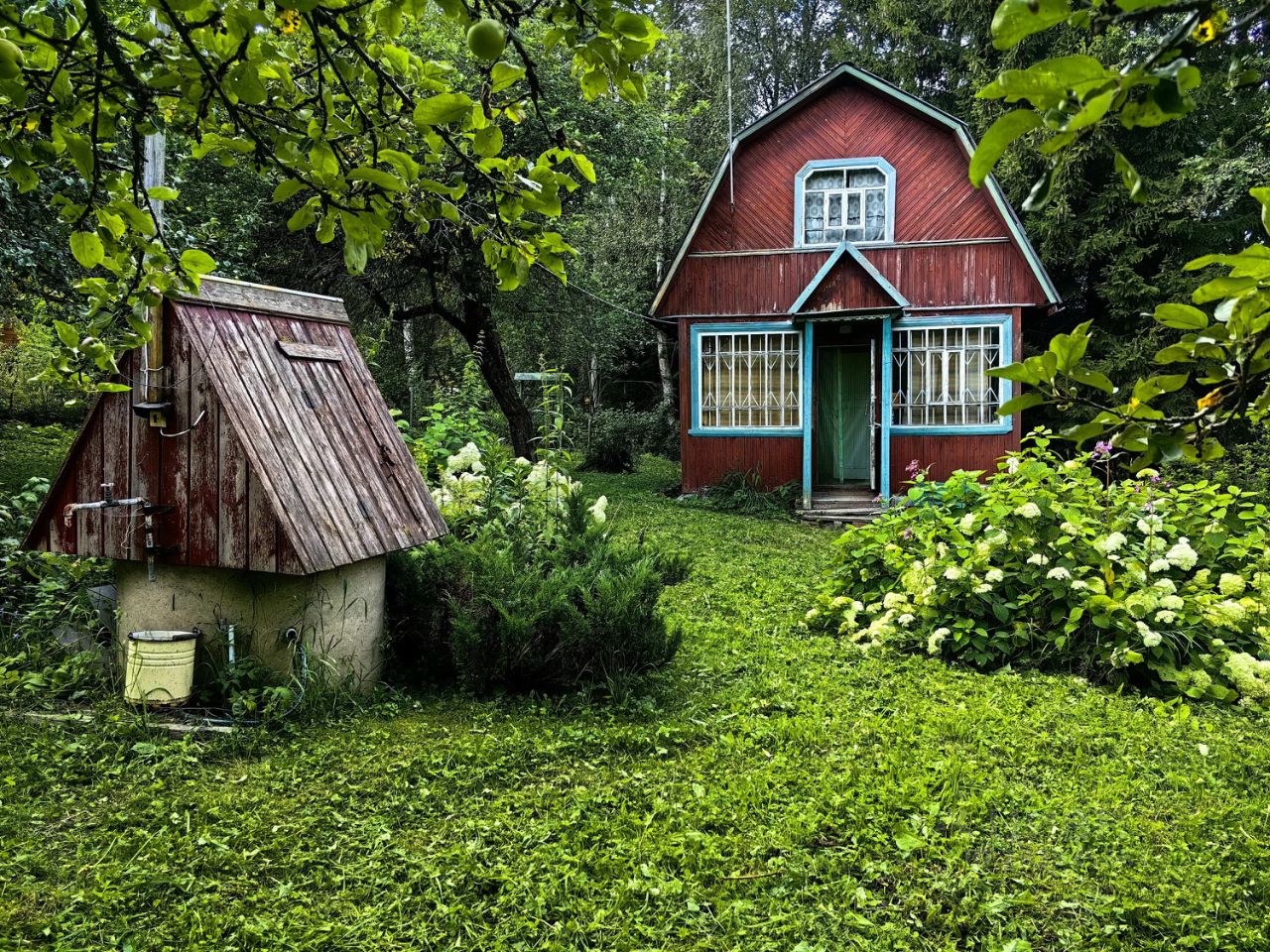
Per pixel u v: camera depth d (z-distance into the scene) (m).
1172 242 19.70
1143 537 6.55
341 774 4.12
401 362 18.52
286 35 2.00
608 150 14.94
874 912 3.14
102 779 3.97
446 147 1.99
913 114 14.82
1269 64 10.38
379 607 5.42
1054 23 0.95
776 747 4.59
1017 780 4.18
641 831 3.67
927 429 14.92
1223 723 5.13
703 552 10.45
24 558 6.00
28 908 3.02
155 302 2.26
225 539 4.70
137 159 2.05
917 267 14.89
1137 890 3.25
